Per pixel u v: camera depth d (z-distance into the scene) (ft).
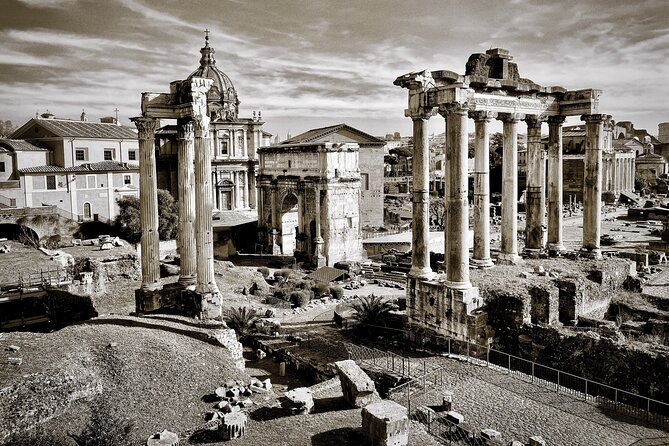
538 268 117.91
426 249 110.63
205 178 109.70
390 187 455.63
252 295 174.91
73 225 235.40
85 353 84.94
